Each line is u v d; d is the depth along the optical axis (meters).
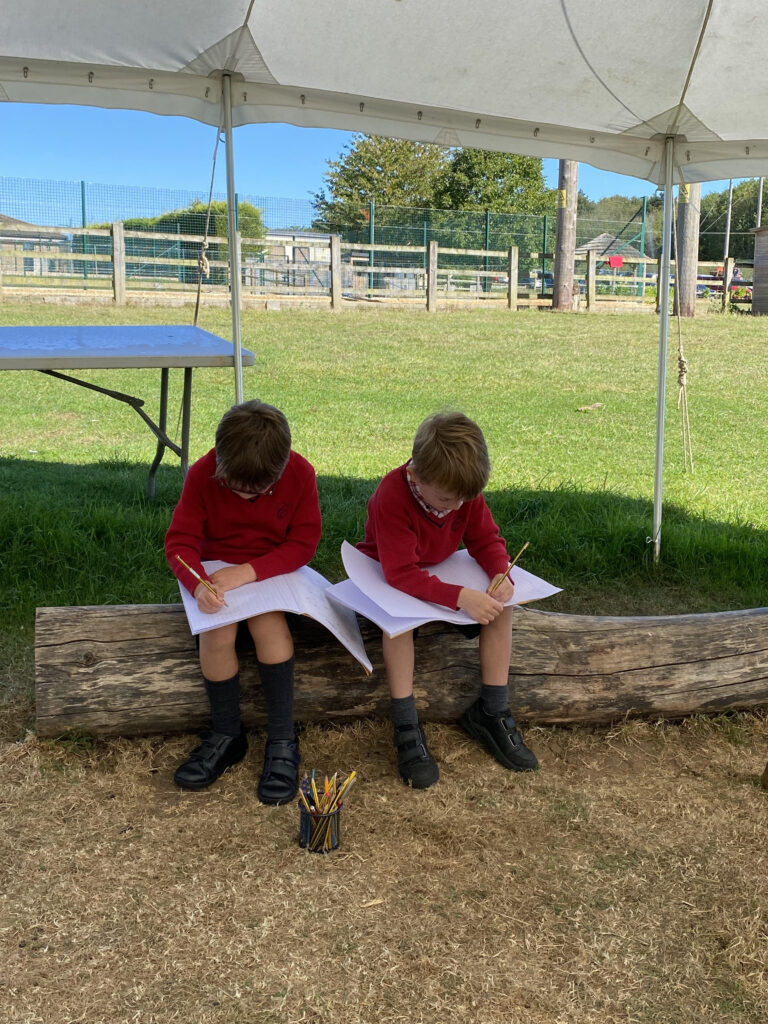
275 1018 1.80
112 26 3.27
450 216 21.72
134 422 8.09
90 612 2.76
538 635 2.97
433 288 18.39
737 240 51.97
